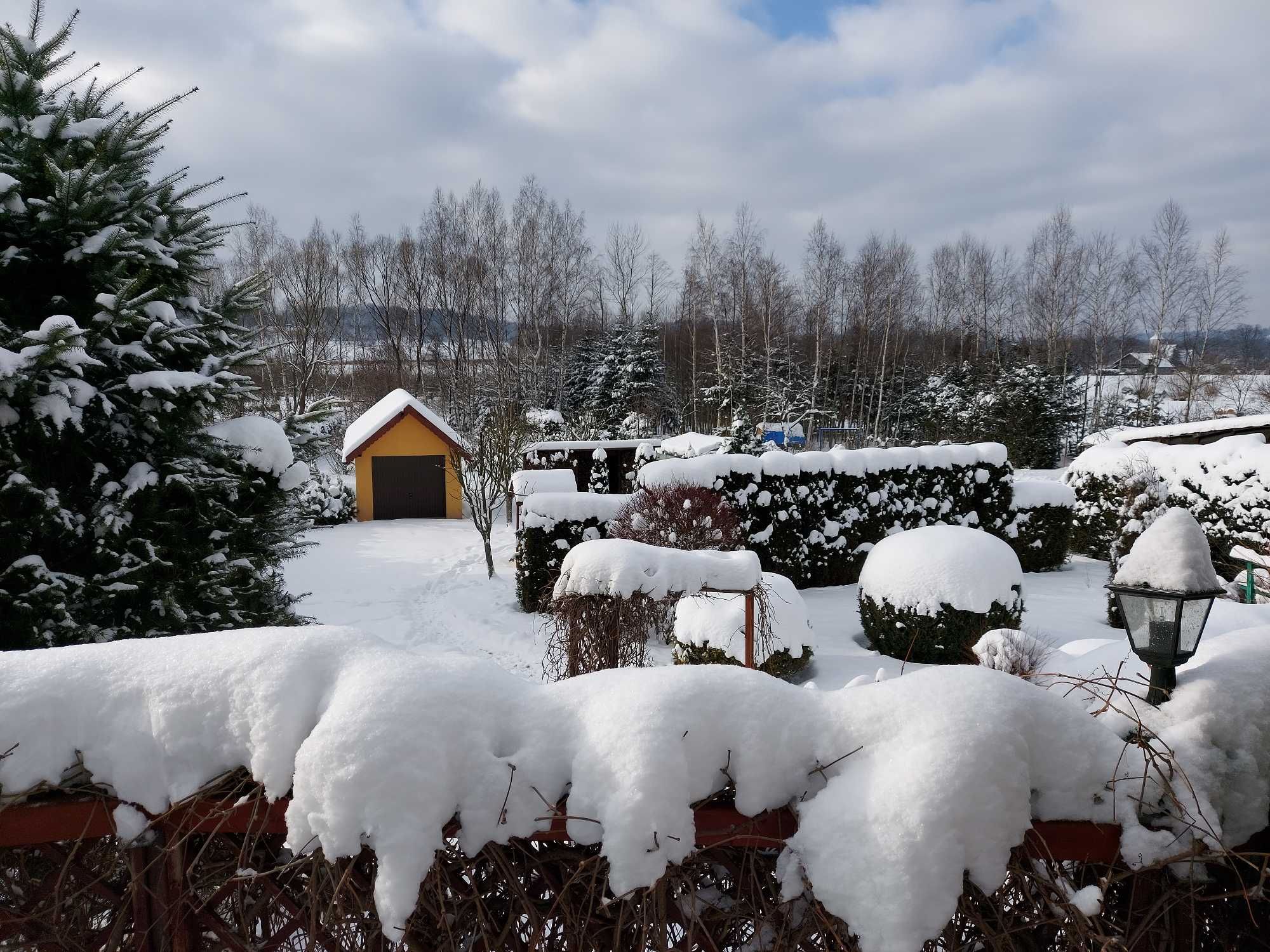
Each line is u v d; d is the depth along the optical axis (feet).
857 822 5.26
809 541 39.42
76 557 16.06
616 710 5.82
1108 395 108.17
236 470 17.95
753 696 6.00
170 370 16.47
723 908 5.95
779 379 106.01
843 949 5.30
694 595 18.86
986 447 42.63
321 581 43.98
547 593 22.61
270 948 6.17
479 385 110.22
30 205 15.02
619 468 64.28
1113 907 6.27
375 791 5.29
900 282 120.88
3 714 5.88
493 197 122.52
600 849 5.66
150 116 16.40
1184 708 6.40
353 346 132.77
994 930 5.79
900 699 5.88
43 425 14.33
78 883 6.35
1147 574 6.64
